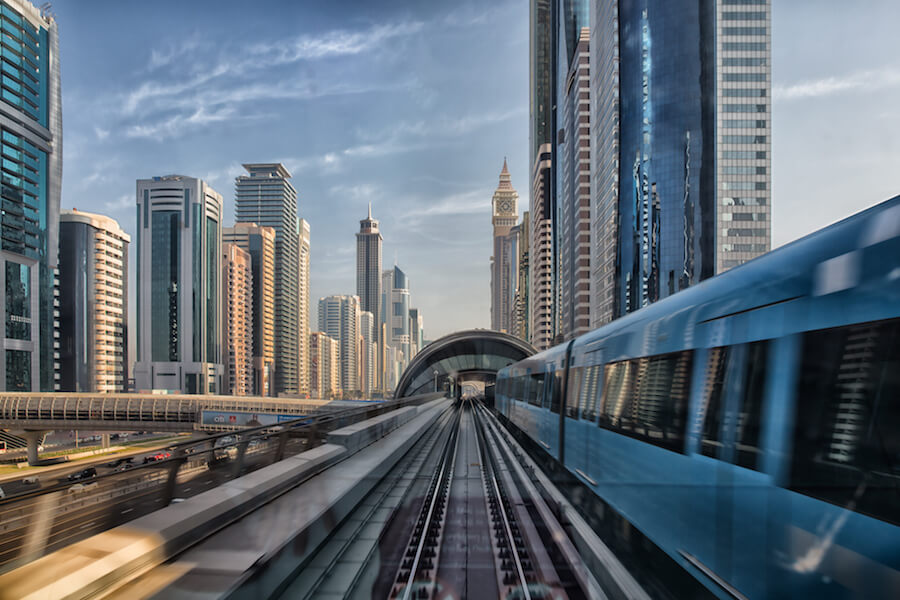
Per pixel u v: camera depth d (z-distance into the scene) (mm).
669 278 70125
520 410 16203
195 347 128125
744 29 69438
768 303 3518
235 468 5988
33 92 94188
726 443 3742
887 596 2322
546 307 132875
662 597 4734
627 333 6344
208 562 3875
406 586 4938
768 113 69062
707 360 4219
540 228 136250
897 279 2549
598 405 7191
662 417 4914
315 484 6750
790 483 3027
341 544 5719
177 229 129125
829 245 3100
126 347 127875
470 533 6473
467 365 45312
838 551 2623
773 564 3117
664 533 4699
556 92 129625
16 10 90625
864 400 2607
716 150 68812
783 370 3256
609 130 82188
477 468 11352
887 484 2395
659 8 72062
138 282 128000
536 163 143875
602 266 86688
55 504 3432
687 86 70312
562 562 5445
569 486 8836
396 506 7602
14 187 89688
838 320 2885
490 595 4809
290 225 193875
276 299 179625
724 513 3705
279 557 4367
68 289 108438
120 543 3611
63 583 3039
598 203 89750
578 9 120375
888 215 2717
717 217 68375
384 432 13758
